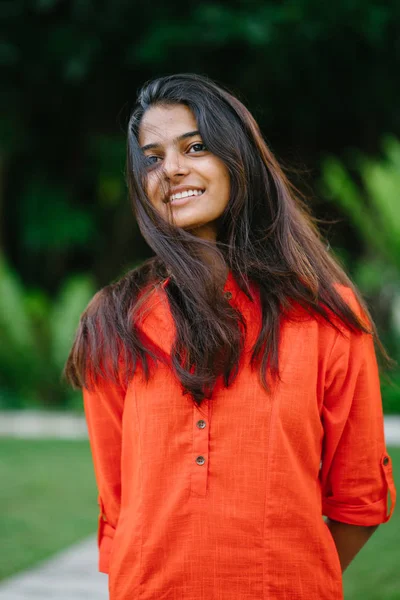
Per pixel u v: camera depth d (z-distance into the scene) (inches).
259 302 60.1
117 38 433.1
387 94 469.4
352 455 61.2
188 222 61.0
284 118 493.0
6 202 542.3
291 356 58.4
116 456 64.3
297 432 57.7
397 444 271.4
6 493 213.9
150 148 62.1
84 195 550.3
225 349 57.5
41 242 501.4
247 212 62.2
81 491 216.4
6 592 132.3
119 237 540.7
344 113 492.7
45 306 463.5
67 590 133.8
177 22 407.5
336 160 503.2
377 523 62.1
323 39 410.3
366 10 392.8
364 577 136.6
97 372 62.1
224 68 430.9
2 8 414.3
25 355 421.1
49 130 514.9
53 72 451.8
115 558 59.3
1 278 431.5
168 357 58.8
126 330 60.4
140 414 59.1
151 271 64.6
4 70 448.1
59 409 415.5
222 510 56.4
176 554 56.4
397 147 430.9
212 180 60.9
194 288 58.6
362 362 60.9
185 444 57.5
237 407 57.4
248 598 55.6
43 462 260.1
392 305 448.5
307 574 56.6
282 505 56.6
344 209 438.3
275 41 399.5
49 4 397.7
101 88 478.0
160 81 63.7
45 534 172.9
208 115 60.8
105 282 543.5
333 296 61.0
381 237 414.0
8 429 341.1
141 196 61.7
